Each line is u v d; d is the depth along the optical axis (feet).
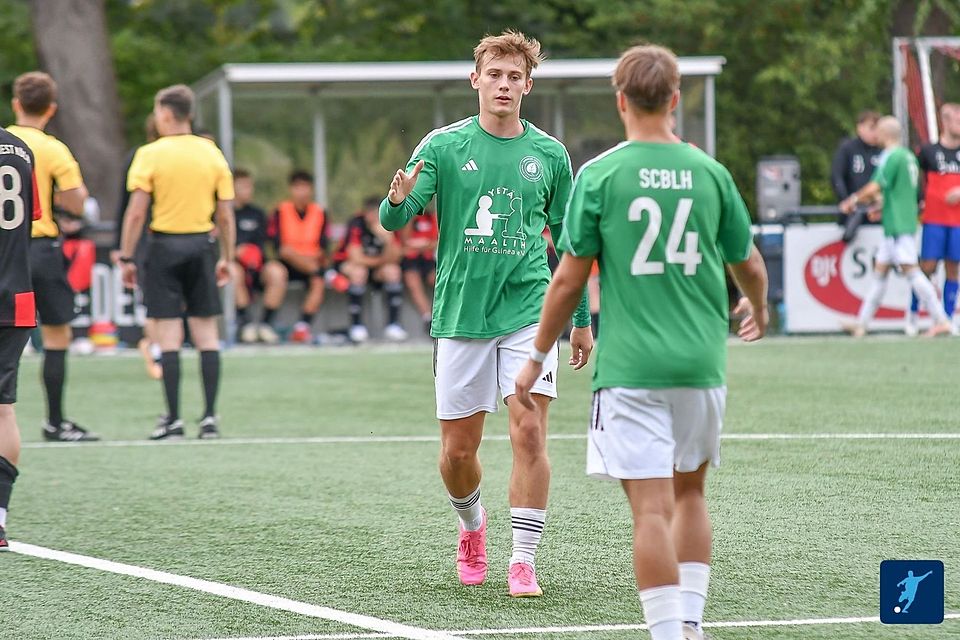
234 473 69.67
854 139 141.38
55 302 80.38
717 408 37.22
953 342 128.77
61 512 60.39
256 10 249.96
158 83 231.09
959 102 167.84
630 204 36.50
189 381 112.68
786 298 142.00
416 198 45.42
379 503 61.21
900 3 207.51
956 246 134.41
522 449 45.70
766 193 148.15
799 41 211.82
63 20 185.88
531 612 42.96
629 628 41.01
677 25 218.59
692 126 152.15
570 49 226.17
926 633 39.99
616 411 36.58
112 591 46.21
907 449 72.74
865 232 141.90
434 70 147.43
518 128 46.98
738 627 40.75
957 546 50.98
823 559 49.24
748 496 60.75
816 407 89.35
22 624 42.37
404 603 44.21
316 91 153.58
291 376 114.62
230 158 145.59
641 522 36.11
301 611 43.32
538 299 46.52
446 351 46.37
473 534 47.03
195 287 81.71
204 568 49.42
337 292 149.18
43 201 78.69
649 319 36.47
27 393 106.32
